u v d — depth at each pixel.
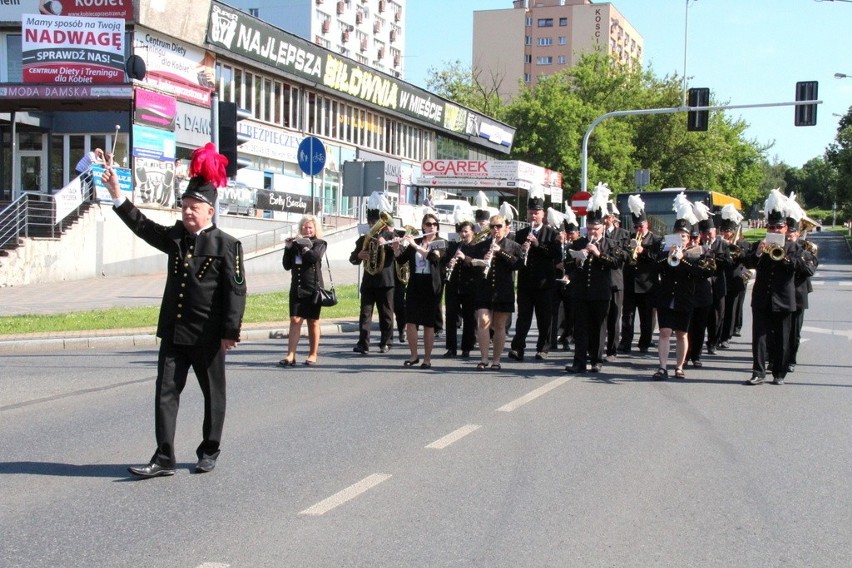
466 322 13.96
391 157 47.81
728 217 15.46
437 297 12.57
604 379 11.67
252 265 29.47
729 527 5.64
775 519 5.82
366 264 14.04
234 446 7.68
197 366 6.82
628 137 69.75
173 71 30.16
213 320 6.72
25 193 23.38
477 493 6.30
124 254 26.19
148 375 11.66
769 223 11.36
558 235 13.53
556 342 14.88
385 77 44.44
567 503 6.09
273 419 8.84
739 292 15.91
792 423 8.92
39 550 5.09
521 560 4.99
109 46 27.05
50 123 29.81
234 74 34.25
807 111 26.34
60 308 18.00
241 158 34.81
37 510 5.85
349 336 16.86
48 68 26.88
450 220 42.12
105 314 16.84
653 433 8.34
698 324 12.84
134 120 27.17
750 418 9.16
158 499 6.11
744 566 4.97
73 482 6.53
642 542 5.33
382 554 5.06
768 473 6.95
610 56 78.38
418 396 10.20
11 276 22.20
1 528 5.48
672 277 11.70
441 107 51.31
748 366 13.25
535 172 48.34
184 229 6.76
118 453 7.43
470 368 12.58
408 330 12.66
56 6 28.38
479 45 127.75
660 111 28.62
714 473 6.93
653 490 6.43
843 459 7.45
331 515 5.77
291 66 36.72
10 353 13.73
